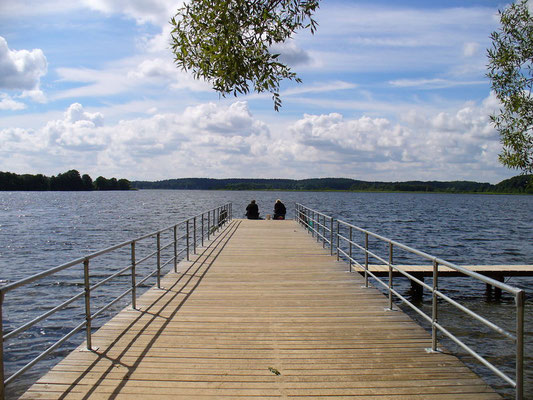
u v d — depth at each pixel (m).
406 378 4.20
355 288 8.16
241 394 3.86
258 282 8.63
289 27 4.75
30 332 9.79
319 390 3.94
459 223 41.78
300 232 18.33
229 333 5.52
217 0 4.37
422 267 13.18
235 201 99.50
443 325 9.92
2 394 3.29
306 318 6.21
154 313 6.40
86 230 33.22
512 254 21.94
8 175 199.38
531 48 6.30
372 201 108.69
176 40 4.73
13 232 31.77
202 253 12.40
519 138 6.39
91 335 5.17
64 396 3.79
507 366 7.66
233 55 4.47
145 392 3.88
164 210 61.53
